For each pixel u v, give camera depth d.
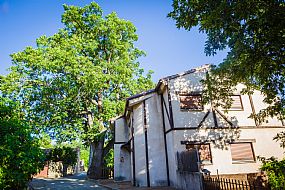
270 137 14.44
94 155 23.64
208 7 8.29
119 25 24.66
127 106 17.00
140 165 14.75
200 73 15.16
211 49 8.97
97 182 19.34
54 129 21.06
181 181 11.88
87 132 21.50
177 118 13.74
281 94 9.09
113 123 22.75
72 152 33.59
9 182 7.04
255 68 8.11
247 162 13.63
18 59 20.50
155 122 15.36
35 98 20.89
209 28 8.28
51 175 29.98
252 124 14.52
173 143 13.30
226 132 14.00
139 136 15.37
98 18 24.19
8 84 20.05
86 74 19.39
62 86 19.91
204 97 11.29
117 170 20.45
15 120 7.76
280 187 8.55
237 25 7.77
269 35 6.85
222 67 9.20
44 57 20.33
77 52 20.91
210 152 13.48
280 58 7.46
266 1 6.85
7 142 7.10
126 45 24.73
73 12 23.98
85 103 23.00
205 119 14.02
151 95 15.99
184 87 14.55
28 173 7.51
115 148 21.17
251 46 7.70
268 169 9.37
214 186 8.77
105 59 25.12
